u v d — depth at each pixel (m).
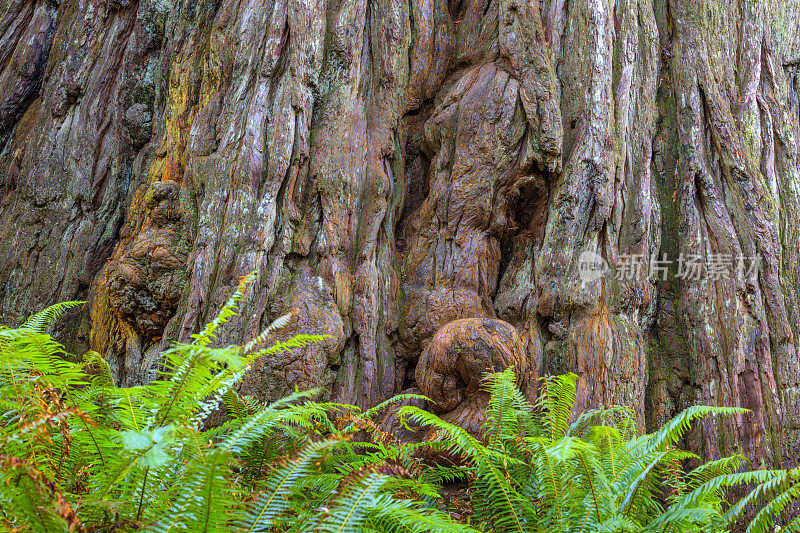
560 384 3.41
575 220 4.98
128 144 6.05
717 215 5.18
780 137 5.46
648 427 4.90
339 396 4.77
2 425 2.37
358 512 2.03
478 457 2.84
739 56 5.56
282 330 4.52
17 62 6.24
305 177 5.05
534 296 5.02
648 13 5.59
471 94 5.20
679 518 2.54
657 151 5.48
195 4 5.84
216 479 1.84
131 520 2.05
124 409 2.60
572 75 5.25
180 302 4.87
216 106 5.20
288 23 5.08
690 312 5.04
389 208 5.36
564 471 2.71
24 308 5.54
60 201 5.78
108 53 6.10
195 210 5.08
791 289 5.07
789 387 4.80
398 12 5.54
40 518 1.79
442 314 4.98
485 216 5.11
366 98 5.50
